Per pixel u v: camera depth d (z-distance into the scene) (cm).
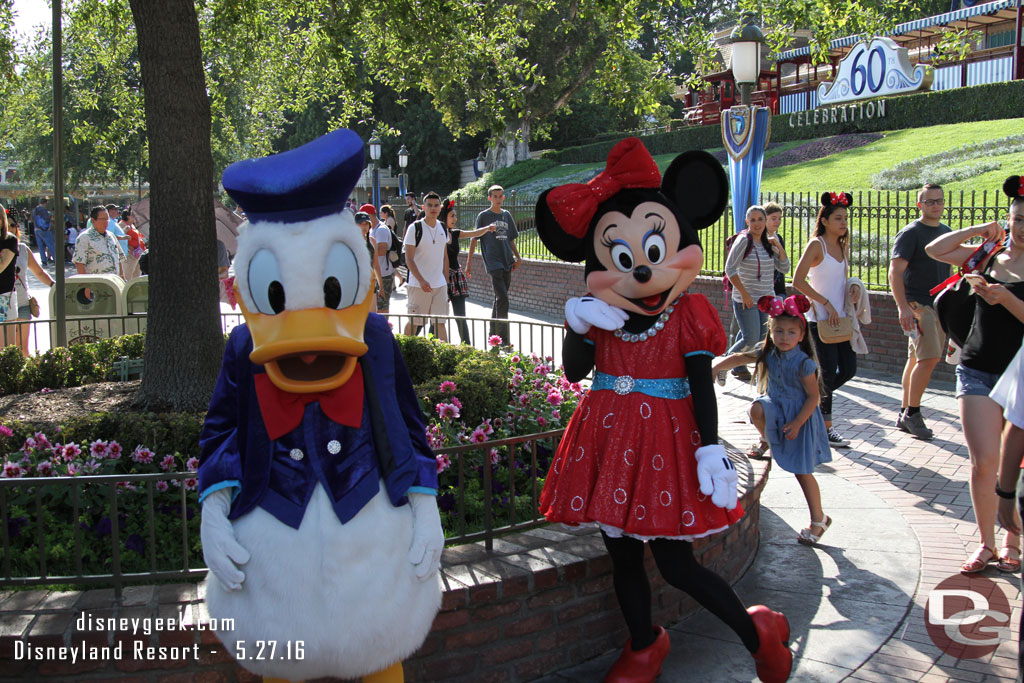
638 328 354
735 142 1091
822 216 699
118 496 441
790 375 510
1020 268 469
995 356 468
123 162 3188
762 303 512
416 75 942
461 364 636
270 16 940
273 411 276
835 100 3222
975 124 2631
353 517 266
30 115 1452
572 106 5084
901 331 973
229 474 276
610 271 352
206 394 574
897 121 2995
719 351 349
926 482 619
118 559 356
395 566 270
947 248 509
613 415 352
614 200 358
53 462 453
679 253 349
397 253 1327
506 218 1183
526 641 373
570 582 381
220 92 1009
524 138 4519
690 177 371
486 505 395
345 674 270
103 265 1247
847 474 642
